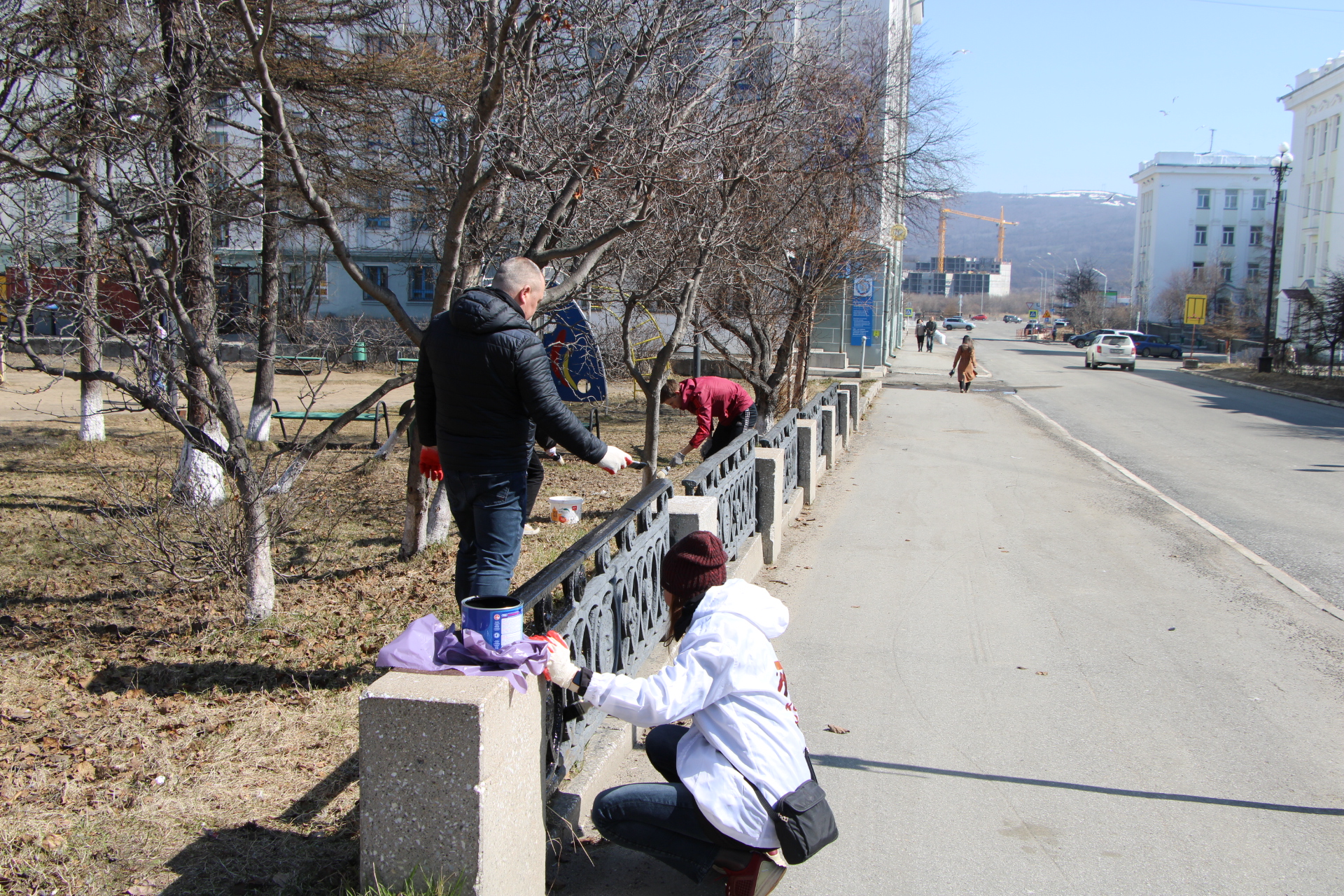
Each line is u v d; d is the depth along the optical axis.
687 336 12.91
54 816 3.50
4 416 15.93
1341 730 4.58
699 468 5.43
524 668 2.68
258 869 3.16
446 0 6.61
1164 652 5.68
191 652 5.27
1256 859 3.43
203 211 5.63
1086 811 3.76
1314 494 11.28
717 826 2.72
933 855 3.43
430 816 2.49
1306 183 53.22
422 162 7.25
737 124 7.00
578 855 3.33
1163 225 85.75
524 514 3.68
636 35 5.85
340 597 6.34
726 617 2.84
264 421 12.16
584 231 6.94
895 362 41.38
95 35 5.42
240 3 4.76
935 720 4.64
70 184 5.35
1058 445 15.37
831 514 9.63
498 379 3.37
